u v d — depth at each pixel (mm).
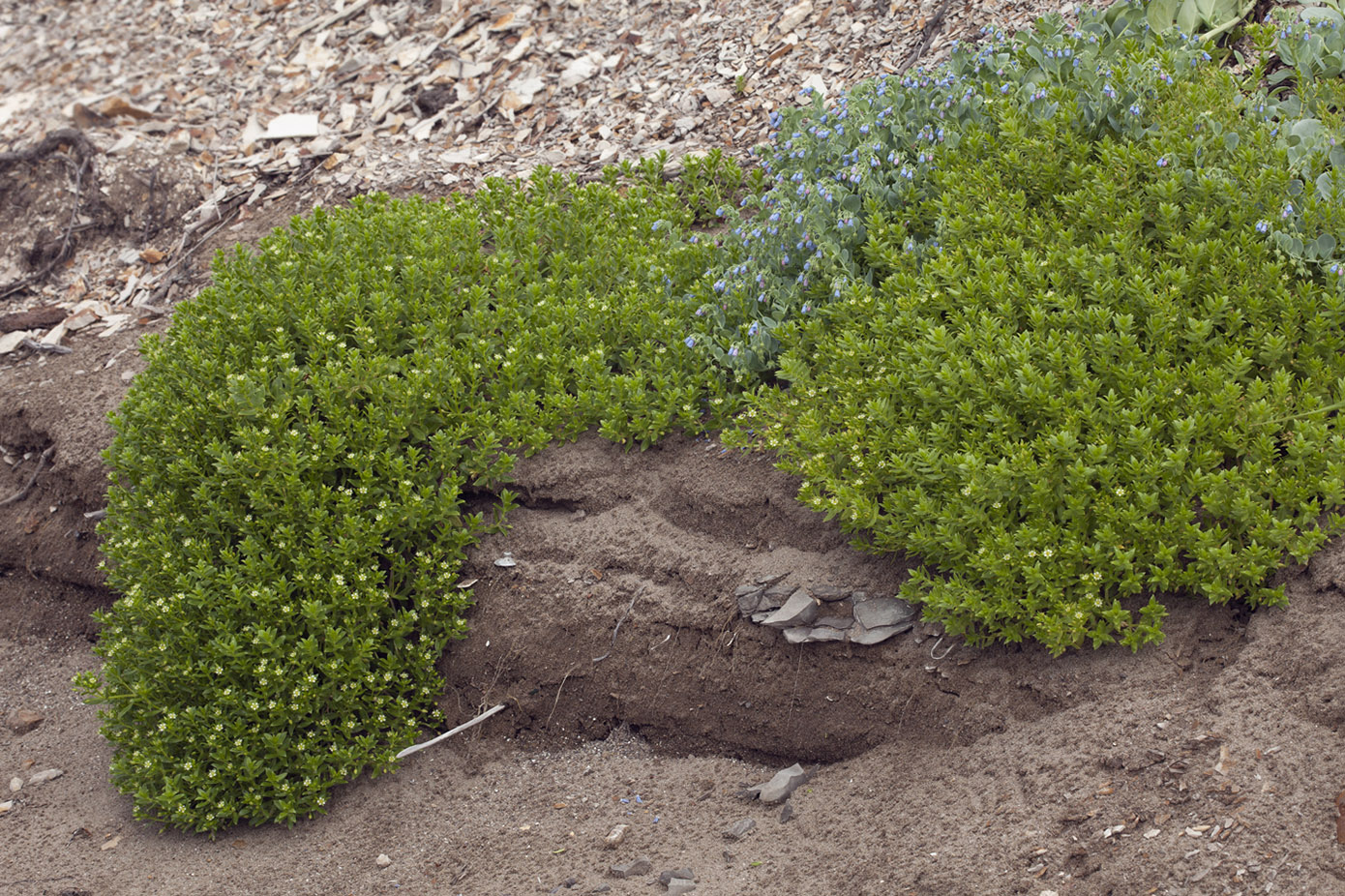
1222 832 4395
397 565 4961
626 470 5066
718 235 5484
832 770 4785
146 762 4855
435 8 6785
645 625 4934
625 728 4969
